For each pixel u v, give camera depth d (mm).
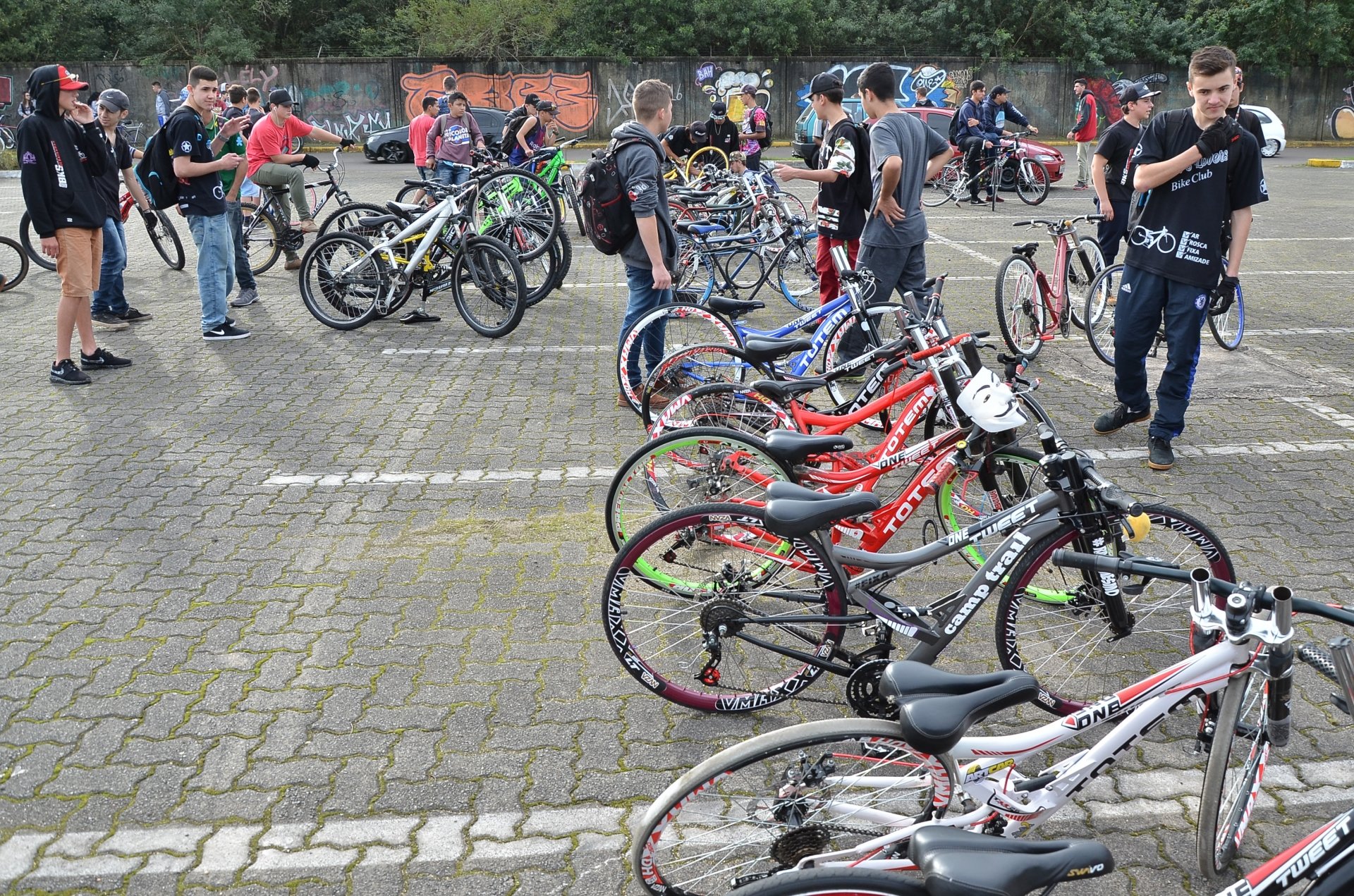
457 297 8805
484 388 7336
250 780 3289
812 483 4195
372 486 5602
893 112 6633
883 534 4023
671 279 6445
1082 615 3602
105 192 8680
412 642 4090
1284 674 2615
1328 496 5367
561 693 3770
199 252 8297
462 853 2994
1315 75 34062
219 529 5051
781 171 6996
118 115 8695
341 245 8922
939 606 3357
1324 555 4727
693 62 32625
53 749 3430
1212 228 5430
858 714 3410
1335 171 23047
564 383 7441
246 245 11211
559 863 2957
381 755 3416
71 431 6395
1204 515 5156
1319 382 7273
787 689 3656
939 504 4473
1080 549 3393
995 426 3703
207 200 8180
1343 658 2406
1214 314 7859
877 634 3393
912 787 2619
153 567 4668
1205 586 2602
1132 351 5902
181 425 6520
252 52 32750
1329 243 12977
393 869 2930
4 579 4531
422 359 8062
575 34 33750
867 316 5926
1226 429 6387
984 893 1836
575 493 5504
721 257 9672
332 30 35656
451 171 13555
